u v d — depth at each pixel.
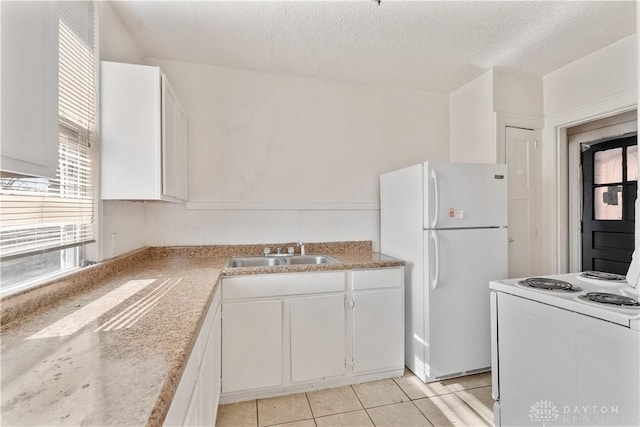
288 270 1.98
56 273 1.33
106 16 1.68
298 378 2.00
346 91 2.77
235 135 2.51
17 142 0.77
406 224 2.35
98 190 1.57
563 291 1.42
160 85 1.68
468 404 1.89
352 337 2.11
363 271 2.13
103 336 0.89
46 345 0.83
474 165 2.19
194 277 1.68
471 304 2.18
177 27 1.96
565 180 2.62
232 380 1.89
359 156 2.80
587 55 2.32
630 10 1.81
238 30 2.00
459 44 2.17
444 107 3.04
